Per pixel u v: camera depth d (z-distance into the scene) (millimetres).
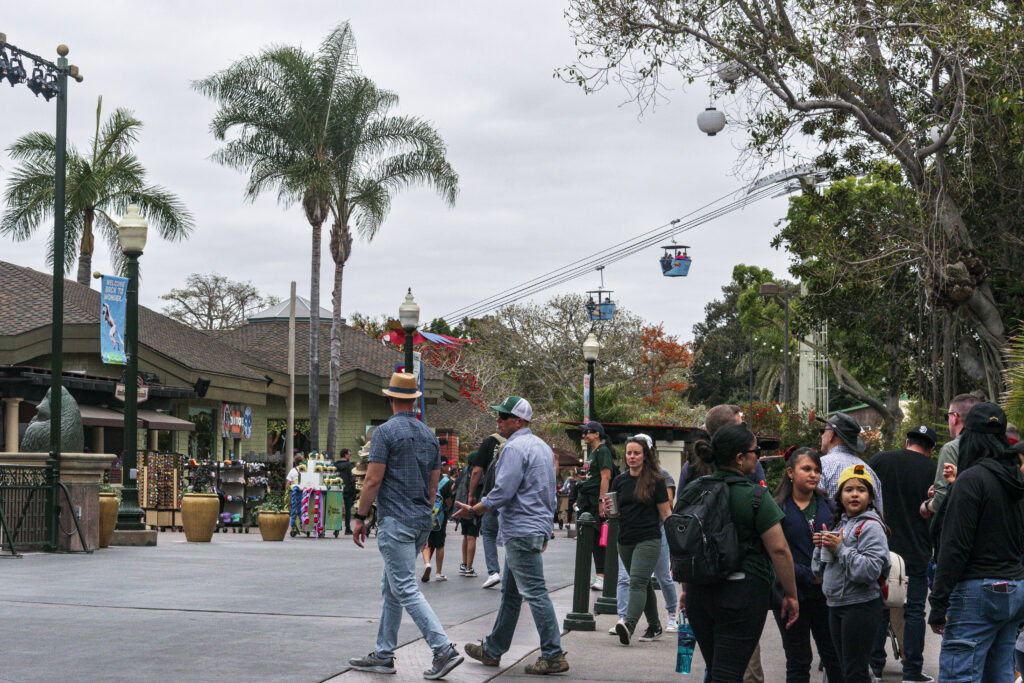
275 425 43750
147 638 8953
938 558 6242
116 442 30625
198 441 35875
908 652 8266
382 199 40344
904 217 24125
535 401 64500
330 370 40625
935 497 8008
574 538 27266
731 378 102062
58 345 16688
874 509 6668
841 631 6629
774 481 21578
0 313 27844
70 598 11258
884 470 8461
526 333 65750
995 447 6297
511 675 8273
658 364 66875
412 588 7871
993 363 24156
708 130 22062
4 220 40438
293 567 15008
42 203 40406
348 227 40688
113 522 18109
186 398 33719
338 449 43375
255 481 26875
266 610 10750
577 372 64250
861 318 30297
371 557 17094
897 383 32500
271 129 39594
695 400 102812
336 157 40250
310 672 7758
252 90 39688
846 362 46281
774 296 52938
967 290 23016
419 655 8703
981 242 25234
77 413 17328
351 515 25156
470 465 14695
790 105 22281
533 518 8297
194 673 7590
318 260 39562
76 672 7520
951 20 19969
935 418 24031
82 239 41594
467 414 52094
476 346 60938
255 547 19156
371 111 40438
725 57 21688
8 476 16000
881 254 24906
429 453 8078
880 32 21453
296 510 23641
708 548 5730
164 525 24562
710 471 6758
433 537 14891
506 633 8539
